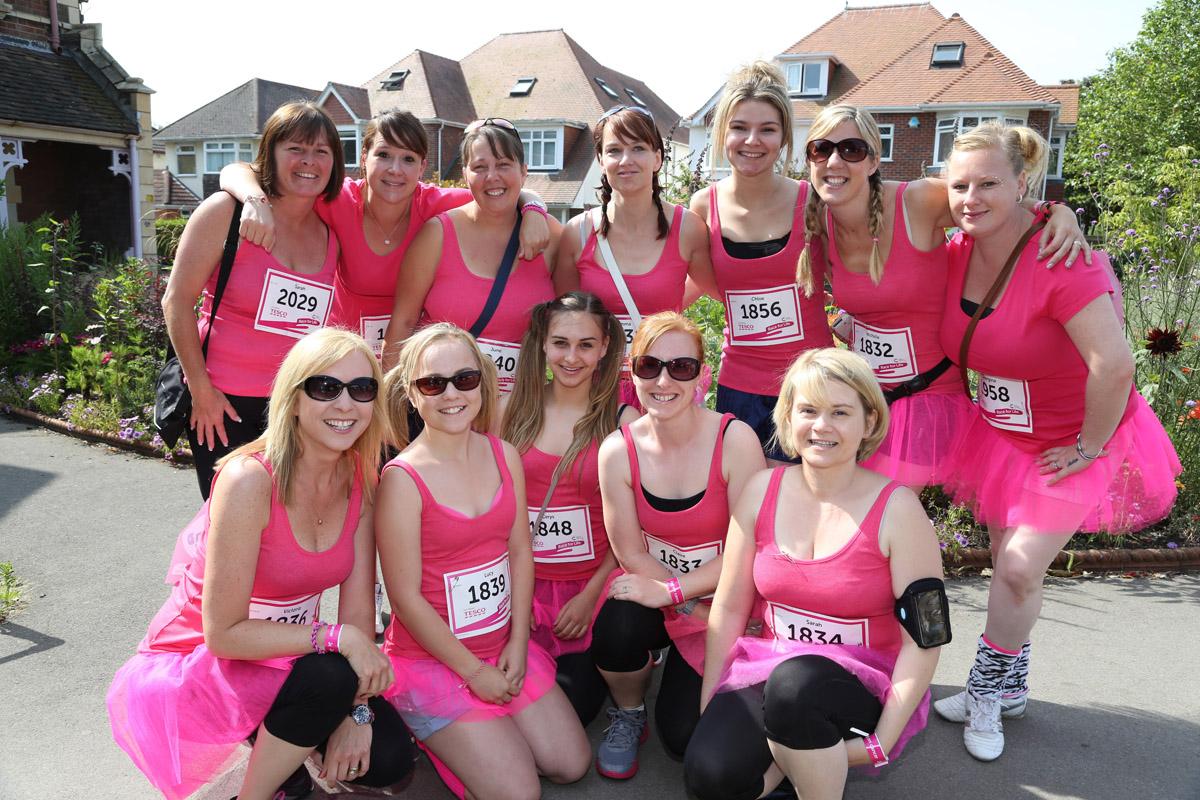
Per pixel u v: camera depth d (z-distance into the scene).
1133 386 3.37
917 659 2.66
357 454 2.89
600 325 3.42
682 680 3.21
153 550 5.28
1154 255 6.82
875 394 2.74
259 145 3.55
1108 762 3.22
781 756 2.61
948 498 5.45
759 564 2.91
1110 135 36.47
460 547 3.05
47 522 5.75
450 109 36.50
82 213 14.82
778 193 3.81
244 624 2.66
